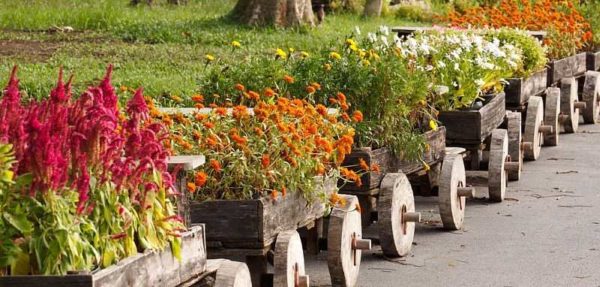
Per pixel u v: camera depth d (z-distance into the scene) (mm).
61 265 6016
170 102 12977
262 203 8516
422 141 11922
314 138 9562
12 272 5922
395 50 13180
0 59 23219
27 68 21609
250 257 8797
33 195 5988
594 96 21531
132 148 6711
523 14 21734
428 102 13781
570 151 18531
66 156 6250
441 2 42344
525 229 12922
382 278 10719
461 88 14234
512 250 11922
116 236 6379
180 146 9086
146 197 6680
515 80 16547
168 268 6801
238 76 12375
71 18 31234
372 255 11602
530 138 17250
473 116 13445
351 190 11023
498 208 14133
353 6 39344
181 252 6973
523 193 15055
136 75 21281
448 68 14219
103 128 6371
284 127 9258
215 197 8914
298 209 9156
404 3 40938
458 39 15180
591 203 14438
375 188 11125
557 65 19641
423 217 13523
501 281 10688
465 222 13289
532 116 17219
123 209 6453
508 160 15070
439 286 10477
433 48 14625
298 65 12492
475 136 13469
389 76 11898
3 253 5895
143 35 28859
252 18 31750
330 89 11930
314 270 10852
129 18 32094
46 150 5996
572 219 13484
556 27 21188
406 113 12172
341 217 9695
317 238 10742
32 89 18672
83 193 6129
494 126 14227
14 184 5977
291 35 30719
